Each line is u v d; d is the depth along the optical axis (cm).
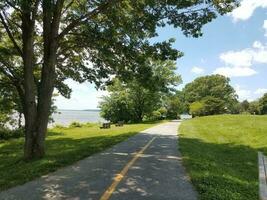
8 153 2559
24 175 1210
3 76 2333
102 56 2145
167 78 7138
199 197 923
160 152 1878
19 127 4328
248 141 2705
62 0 1819
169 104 9600
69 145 2561
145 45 1900
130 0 1852
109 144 2306
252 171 1455
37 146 1797
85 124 6269
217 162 1620
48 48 1827
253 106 13800
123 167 1376
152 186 1045
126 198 907
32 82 1848
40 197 923
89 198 907
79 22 1853
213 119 5659
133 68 2070
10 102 3142
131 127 4628
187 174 1234
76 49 2181
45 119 1820
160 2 1777
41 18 2009
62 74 2397
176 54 1905
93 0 1994
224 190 996
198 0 1784
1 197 930
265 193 833
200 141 2677
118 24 1928
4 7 1736
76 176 1198
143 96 7506
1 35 2298
